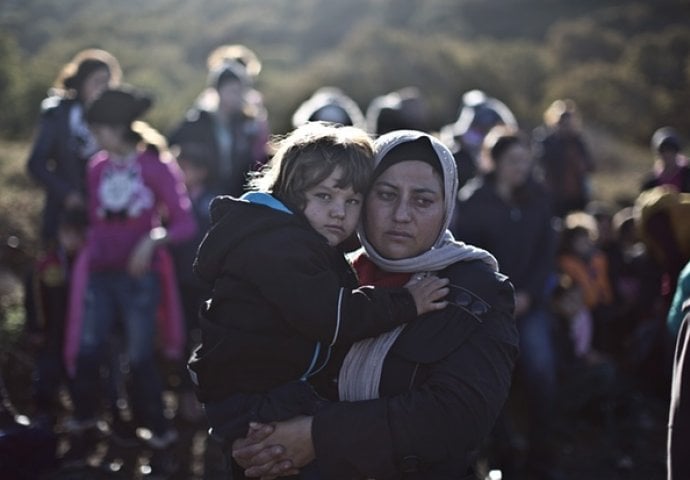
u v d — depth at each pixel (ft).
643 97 165.58
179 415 19.40
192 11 286.66
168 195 16.26
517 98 123.44
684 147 87.66
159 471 16.29
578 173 33.35
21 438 12.04
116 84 18.48
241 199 7.75
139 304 16.14
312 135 7.75
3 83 96.02
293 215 7.59
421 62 111.34
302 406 7.44
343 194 7.61
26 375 19.60
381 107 19.22
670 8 287.07
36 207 31.42
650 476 18.70
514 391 19.75
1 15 244.83
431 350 7.39
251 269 7.41
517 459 17.43
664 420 20.95
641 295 20.02
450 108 110.42
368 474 7.33
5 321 20.59
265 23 271.49
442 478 7.53
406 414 7.22
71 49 192.75
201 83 134.21
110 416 18.78
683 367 7.77
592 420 20.79
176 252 18.88
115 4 282.36
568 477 18.34
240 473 8.11
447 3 303.27
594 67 177.58
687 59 205.05
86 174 17.78
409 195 7.77
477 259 7.89
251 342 7.42
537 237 17.08
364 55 113.50
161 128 93.25
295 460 7.41
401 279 7.92
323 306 7.25
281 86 103.19
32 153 17.75
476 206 16.99
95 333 15.93
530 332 16.98
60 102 18.02
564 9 308.81
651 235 14.52
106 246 15.97
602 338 23.22
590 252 21.98
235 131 20.04
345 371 7.56
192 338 19.12
